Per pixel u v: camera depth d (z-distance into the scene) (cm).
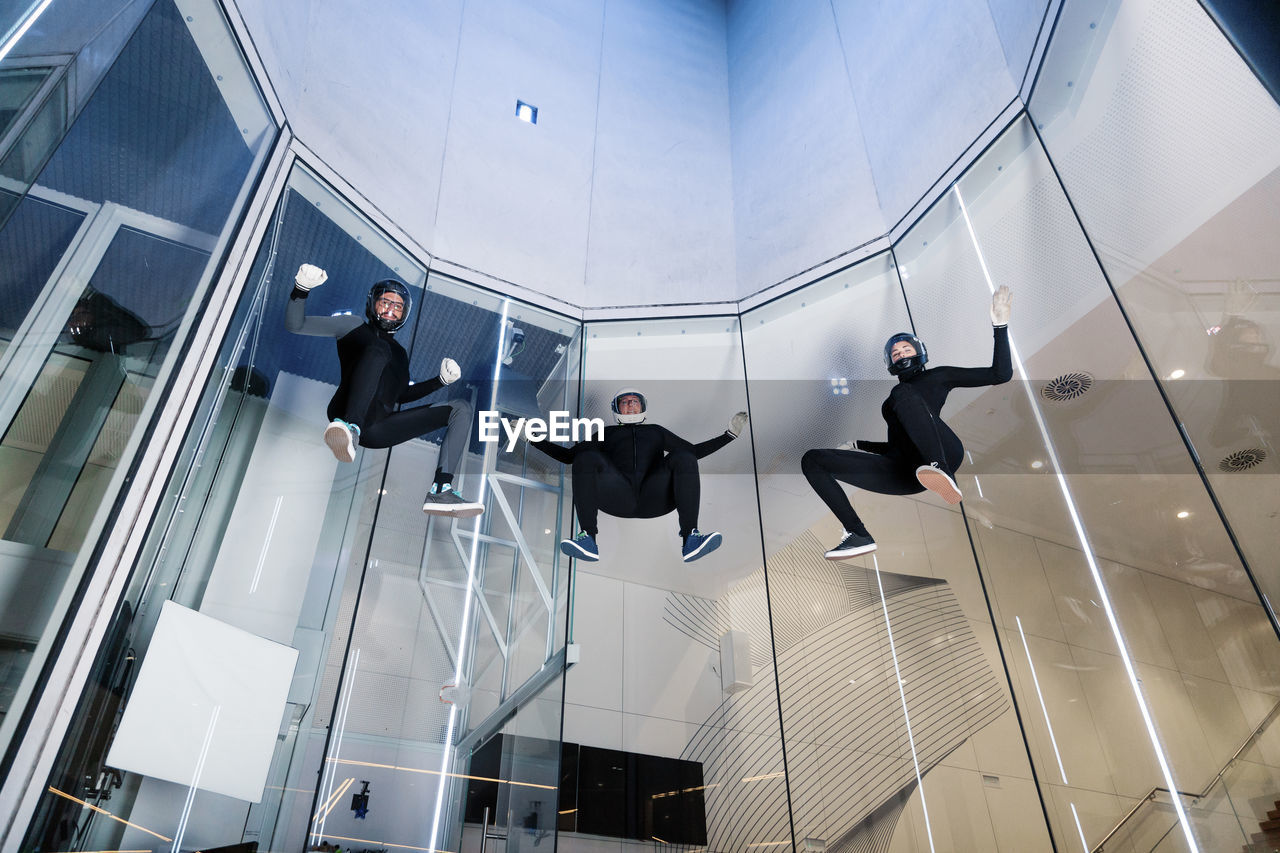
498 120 607
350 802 500
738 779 710
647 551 758
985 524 521
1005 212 439
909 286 511
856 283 534
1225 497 321
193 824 318
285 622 394
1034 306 445
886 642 797
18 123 222
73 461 258
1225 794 528
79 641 245
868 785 723
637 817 655
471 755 497
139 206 299
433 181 549
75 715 246
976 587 790
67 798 249
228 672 346
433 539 615
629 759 682
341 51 503
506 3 661
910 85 519
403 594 588
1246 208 294
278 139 409
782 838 686
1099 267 393
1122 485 461
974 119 453
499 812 447
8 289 241
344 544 444
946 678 774
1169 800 517
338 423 364
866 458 430
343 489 457
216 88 354
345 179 469
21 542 240
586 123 647
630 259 604
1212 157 305
